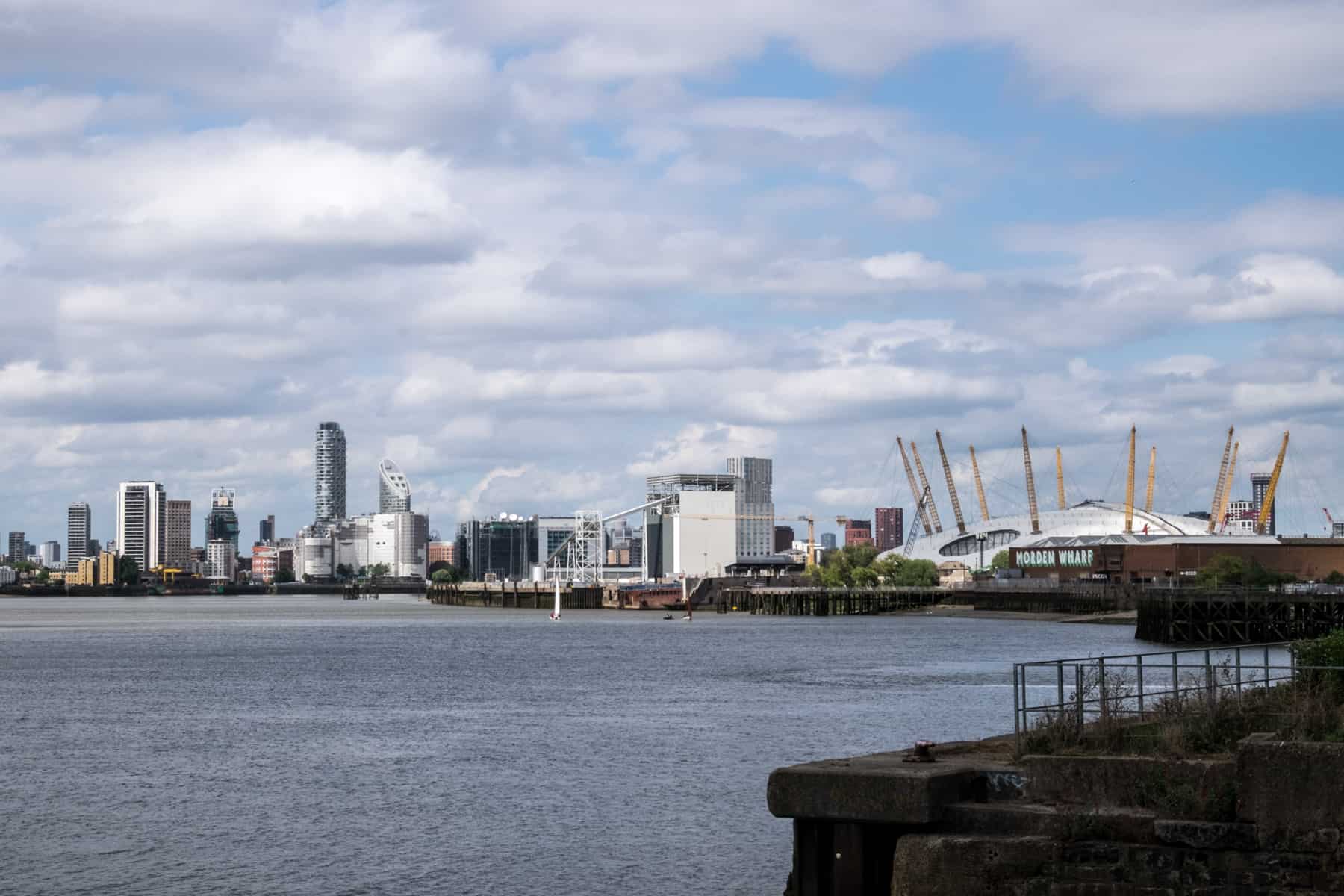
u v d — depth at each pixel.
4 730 92.19
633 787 65.62
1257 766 27.33
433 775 70.38
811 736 83.81
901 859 29.11
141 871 49.34
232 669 155.12
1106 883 28.09
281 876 48.50
